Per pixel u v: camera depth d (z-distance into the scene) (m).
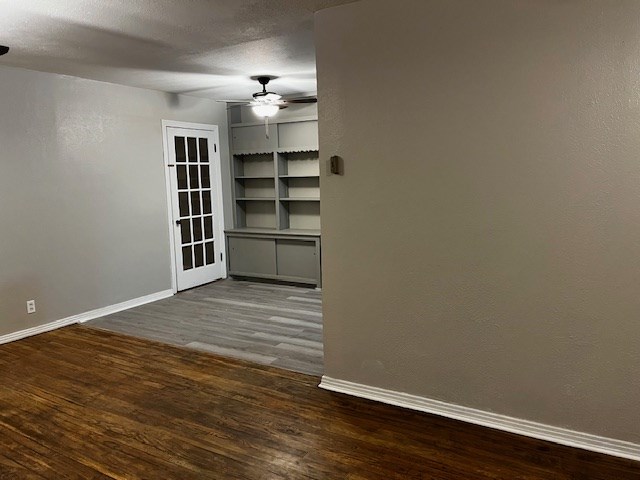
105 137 5.04
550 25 2.31
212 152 6.47
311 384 3.30
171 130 5.83
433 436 2.62
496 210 2.55
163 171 5.74
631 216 2.26
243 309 5.21
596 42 2.23
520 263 2.53
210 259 6.54
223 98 6.26
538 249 2.48
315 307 5.24
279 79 5.04
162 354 3.90
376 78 2.78
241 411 2.93
